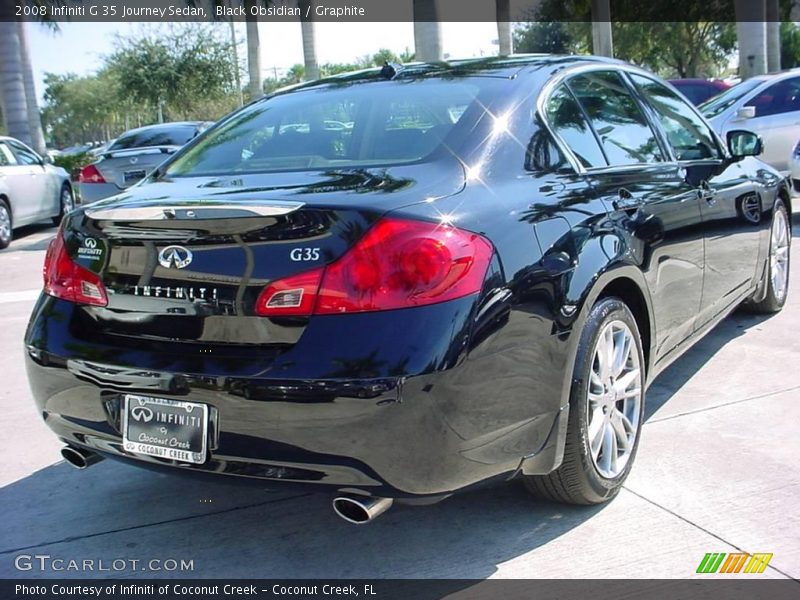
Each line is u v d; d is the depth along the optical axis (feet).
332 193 8.80
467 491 8.80
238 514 10.96
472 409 8.26
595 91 12.25
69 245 9.76
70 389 9.46
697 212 13.20
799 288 21.45
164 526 10.71
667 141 13.64
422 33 46.96
